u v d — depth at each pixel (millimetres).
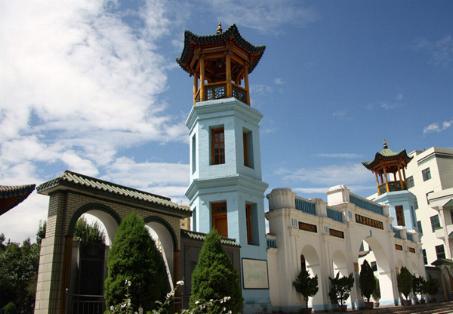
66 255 12625
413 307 32281
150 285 12156
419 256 42250
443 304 36125
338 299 26438
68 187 13125
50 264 12453
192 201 24266
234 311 14922
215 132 24719
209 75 27531
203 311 13852
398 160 44156
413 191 56594
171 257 16766
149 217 15969
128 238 12477
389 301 34562
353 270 29688
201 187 23000
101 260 15977
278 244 24938
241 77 27781
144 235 12695
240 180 22672
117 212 14688
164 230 16938
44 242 12945
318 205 28234
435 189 52688
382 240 34969
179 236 17203
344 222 30438
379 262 35594
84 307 14562
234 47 25312
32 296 28375
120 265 12125
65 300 12273
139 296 11891
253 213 23672
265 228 23703
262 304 21797
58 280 12391
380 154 44312
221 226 23609
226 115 24141
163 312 12125
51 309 12039
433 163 53344
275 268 24469
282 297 23938
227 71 24891
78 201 13453
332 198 31547
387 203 43625
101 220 15148
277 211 25219
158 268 12641
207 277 15000
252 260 22156
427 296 40469
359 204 33188
